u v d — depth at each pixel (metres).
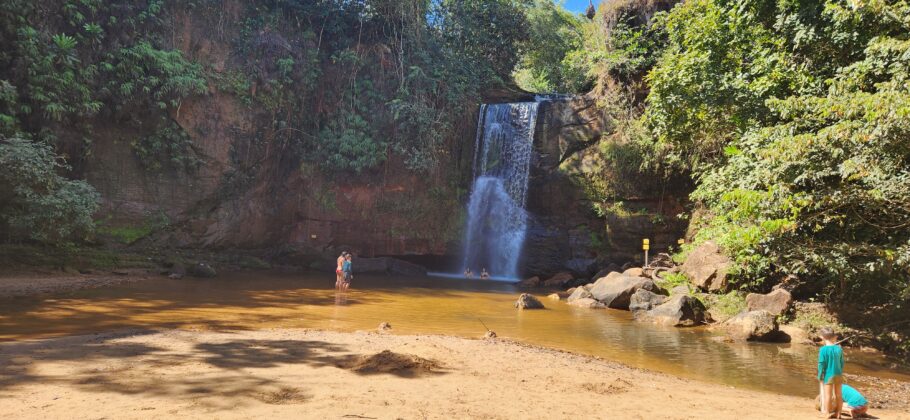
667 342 12.40
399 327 12.51
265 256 29.88
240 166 28.64
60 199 19.73
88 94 23.38
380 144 30.38
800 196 12.87
